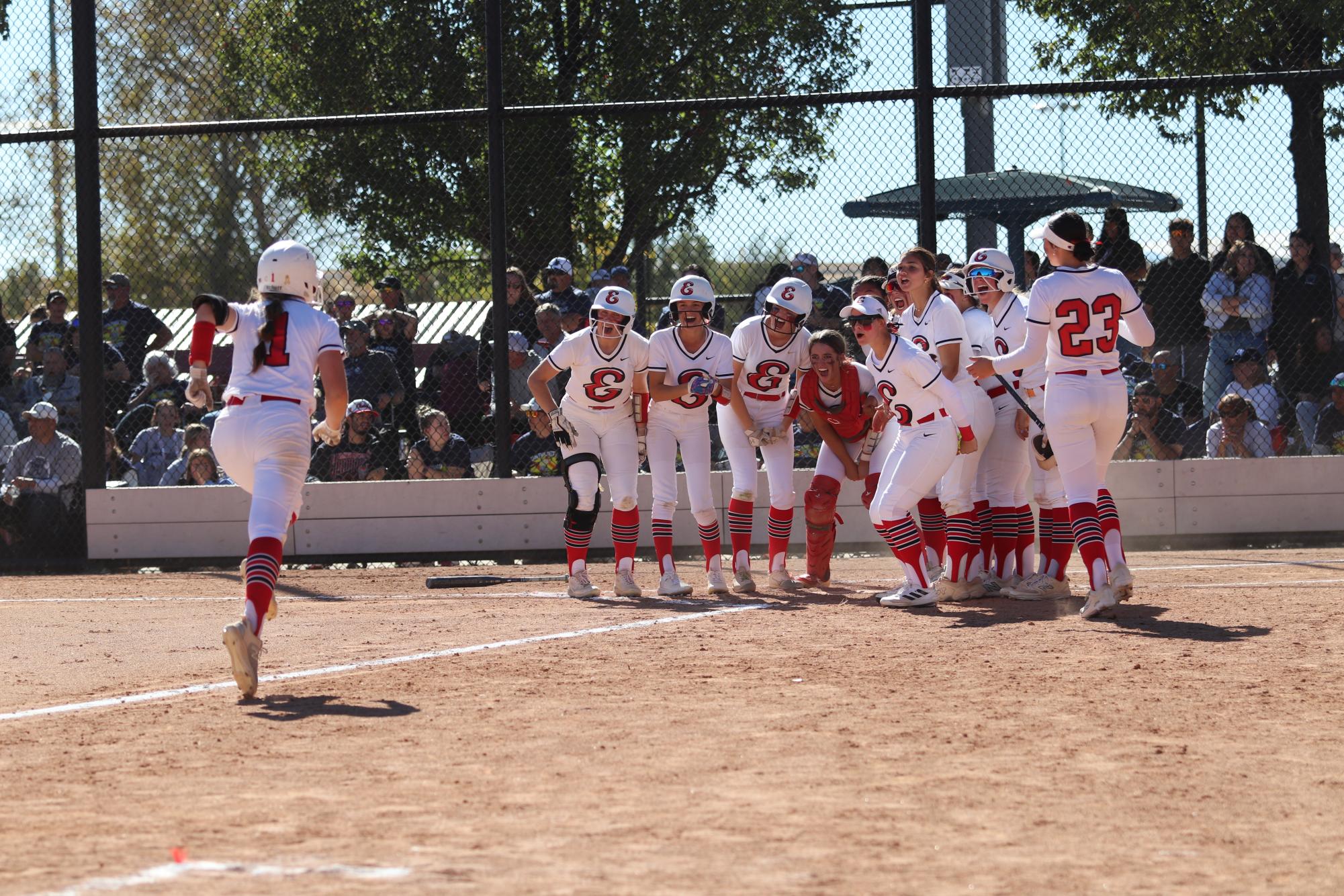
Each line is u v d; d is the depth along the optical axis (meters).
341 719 12.03
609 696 12.81
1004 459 19.67
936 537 21.47
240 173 32.41
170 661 16.09
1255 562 24.31
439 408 29.02
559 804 9.02
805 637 16.31
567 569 26.23
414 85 31.91
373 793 9.42
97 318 27.92
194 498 27.91
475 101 31.95
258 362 14.45
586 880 7.36
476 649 15.88
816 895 7.11
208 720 12.16
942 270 26.86
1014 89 26.52
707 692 12.90
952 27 27.97
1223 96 27.45
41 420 28.27
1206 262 27.83
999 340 19.34
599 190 31.05
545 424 28.06
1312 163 27.39
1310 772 9.78
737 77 29.89
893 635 16.28
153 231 32.66
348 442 28.31
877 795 9.20
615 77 30.67
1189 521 27.05
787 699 12.51
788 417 21.48
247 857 7.88
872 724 11.40
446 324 32.53
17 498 28.08
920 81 26.73
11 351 30.36
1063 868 7.60
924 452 18.55
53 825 8.70
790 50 29.39
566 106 26.94
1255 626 16.45
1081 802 9.02
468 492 27.47
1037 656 14.59
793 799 9.09
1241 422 27.02
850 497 27.08
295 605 21.38
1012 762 10.09
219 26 31.69
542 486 27.39
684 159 30.08
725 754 10.39
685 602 20.25
